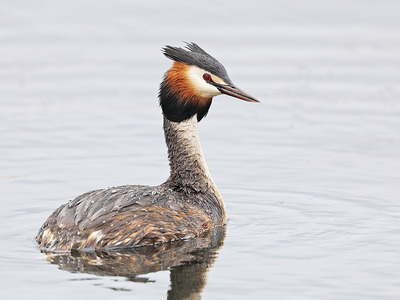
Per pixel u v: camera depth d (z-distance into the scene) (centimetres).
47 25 2862
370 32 2847
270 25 2895
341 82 2377
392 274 1089
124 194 1238
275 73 2452
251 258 1159
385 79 2398
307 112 2123
